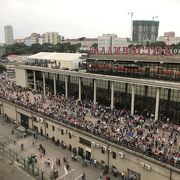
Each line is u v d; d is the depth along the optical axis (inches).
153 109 2438.5
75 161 2106.3
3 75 5516.7
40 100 3157.0
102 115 2522.1
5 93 3649.1
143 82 2347.4
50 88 3722.9
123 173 1822.1
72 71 3171.8
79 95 3129.9
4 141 2559.1
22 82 4055.1
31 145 2445.9
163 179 1574.8
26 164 2086.6
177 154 1616.6
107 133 2005.4
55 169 1925.4
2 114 3494.1
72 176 1879.9
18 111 3063.5
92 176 1872.5
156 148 1737.2
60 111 2645.2
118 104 2775.6
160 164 1568.7
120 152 1819.6
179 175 1482.5
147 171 1665.8
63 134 2375.7
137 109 2586.1
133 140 1845.5
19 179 1872.5
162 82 2209.6
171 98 2267.5
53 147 2390.5
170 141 1838.1
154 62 2369.6
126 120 2308.1
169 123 2252.7
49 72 3550.7
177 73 2233.0
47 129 2596.0
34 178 1881.2
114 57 2743.6
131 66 2598.4
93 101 2999.5
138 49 2532.0
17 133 2783.0
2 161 2158.0
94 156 2065.7
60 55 3777.1
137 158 1711.4
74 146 2269.9
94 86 2908.5
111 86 2731.3
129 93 2632.9
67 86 3358.8
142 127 2139.5
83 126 2174.0
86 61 3144.7
